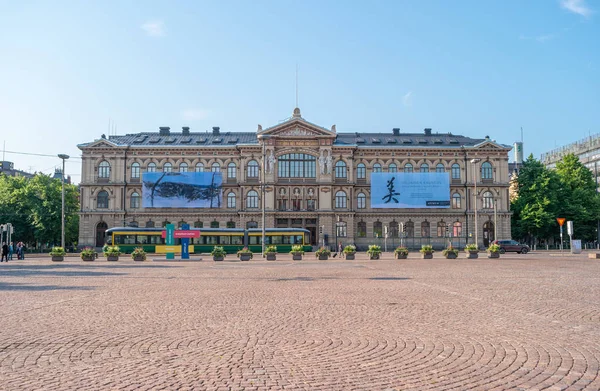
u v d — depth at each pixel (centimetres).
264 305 1909
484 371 1002
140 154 9394
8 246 6122
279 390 888
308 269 4056
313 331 1401
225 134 10056
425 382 935
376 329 1424
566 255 6612
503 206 9500
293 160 9469
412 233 9462
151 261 5691
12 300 2066
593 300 2011
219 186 9269
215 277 3272
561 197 9419
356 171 9606
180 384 919
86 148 9288
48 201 9212
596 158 12900
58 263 5256
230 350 1178
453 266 4350
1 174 11306
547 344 1228
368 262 5188
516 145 14012
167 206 9181
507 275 3297
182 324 1512
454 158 9600
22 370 1014
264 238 7231
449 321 1544
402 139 9988
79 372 998
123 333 1377
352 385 916
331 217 9288
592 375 971
